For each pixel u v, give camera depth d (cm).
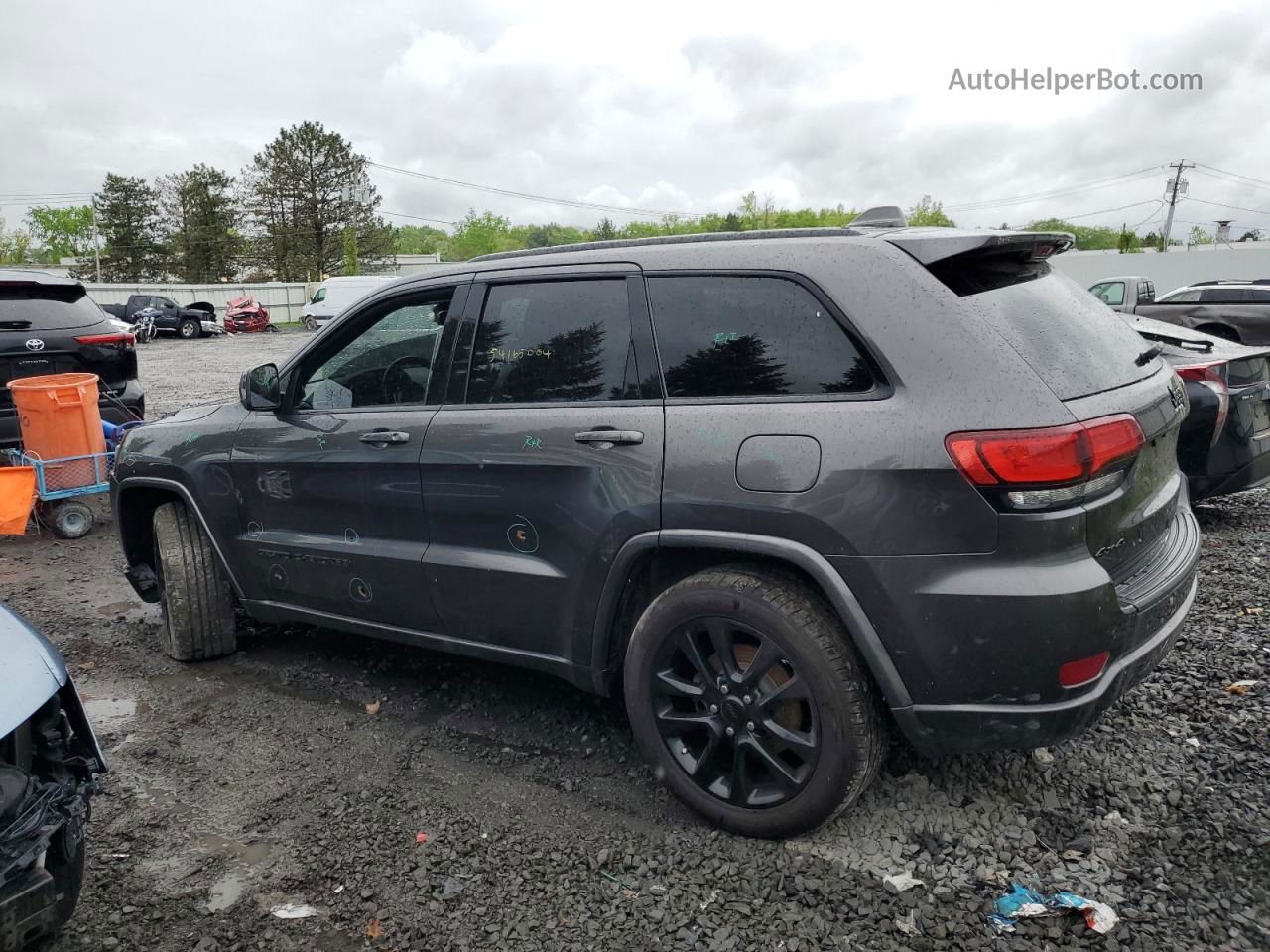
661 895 253
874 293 256
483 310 328
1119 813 280
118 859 278
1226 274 3441
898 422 242
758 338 271
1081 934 230
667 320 287
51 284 732
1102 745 319
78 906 255
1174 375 306
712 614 269
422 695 388
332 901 256
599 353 299
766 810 269
